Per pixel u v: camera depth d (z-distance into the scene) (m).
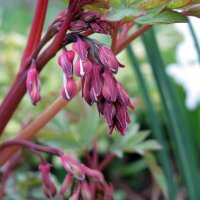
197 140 0.60
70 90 0.20
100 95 0.19
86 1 0.21
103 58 0.19
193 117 0.61
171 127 0.40
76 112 0.49
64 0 0.23
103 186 0.26
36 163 0.53
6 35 0.67
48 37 0.23
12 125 0.54
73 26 0.21
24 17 0.88
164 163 0.42
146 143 0.38
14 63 0.64
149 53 0.38
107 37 0.64
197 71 0.62
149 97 0.41
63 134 0.37
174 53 0.68
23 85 0.24
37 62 0.23
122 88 0.19
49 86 0.59
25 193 0.44
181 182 0.56
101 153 0.56
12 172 0.46
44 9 0.25
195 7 0.24
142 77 0.40
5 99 0.25
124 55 0.64
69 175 0.25
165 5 0.20
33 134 0.28
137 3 0.20
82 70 0.19
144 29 0.26
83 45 0.20
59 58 0.20
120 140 0.38
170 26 0.72
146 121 0.58
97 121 0.38
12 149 0.29
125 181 0.58
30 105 0.56
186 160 0.40
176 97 0.40
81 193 0.25
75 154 0.40
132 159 0.60
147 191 0.58
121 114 0.19
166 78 0.39
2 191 0.39
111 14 0.20
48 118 0.28
